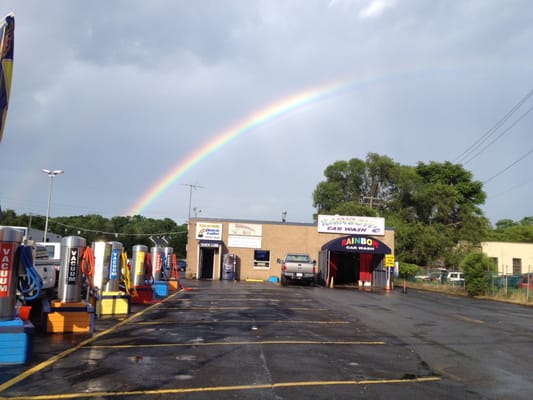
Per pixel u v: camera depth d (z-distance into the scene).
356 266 38.19
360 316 14.27
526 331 12.21
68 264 9.95
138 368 6.86
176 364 7.17
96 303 12.76
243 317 12.96
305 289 26.44
